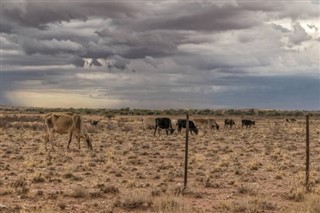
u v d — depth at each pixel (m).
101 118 115.31
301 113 173.38
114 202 15.23
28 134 52.19
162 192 17.12
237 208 14.86
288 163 27.88
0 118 89.31
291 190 18.12
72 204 15.47
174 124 80.38
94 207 15.07
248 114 170.75
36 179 20.08
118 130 68.81
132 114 156.50
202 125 80.31
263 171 25.00
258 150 37.38
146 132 64.19
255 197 16.70
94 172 23.56
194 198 16.83
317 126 89.25
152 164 27.53
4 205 14.67
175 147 39.31
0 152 32.12
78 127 34.56
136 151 35.00
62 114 34.12
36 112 156.88
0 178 20.59
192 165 27.05
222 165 26.92
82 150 34.41
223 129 79.94
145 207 14.98
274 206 15.37
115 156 30.30
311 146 42.06
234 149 38.72
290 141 48.59
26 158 28.38
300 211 14.20
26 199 16.12
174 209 14.14
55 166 25.70
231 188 19.25
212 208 15.12
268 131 71.19
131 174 23.14
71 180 20.64
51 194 16.78
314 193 17.30
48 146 37.69
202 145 42.28
